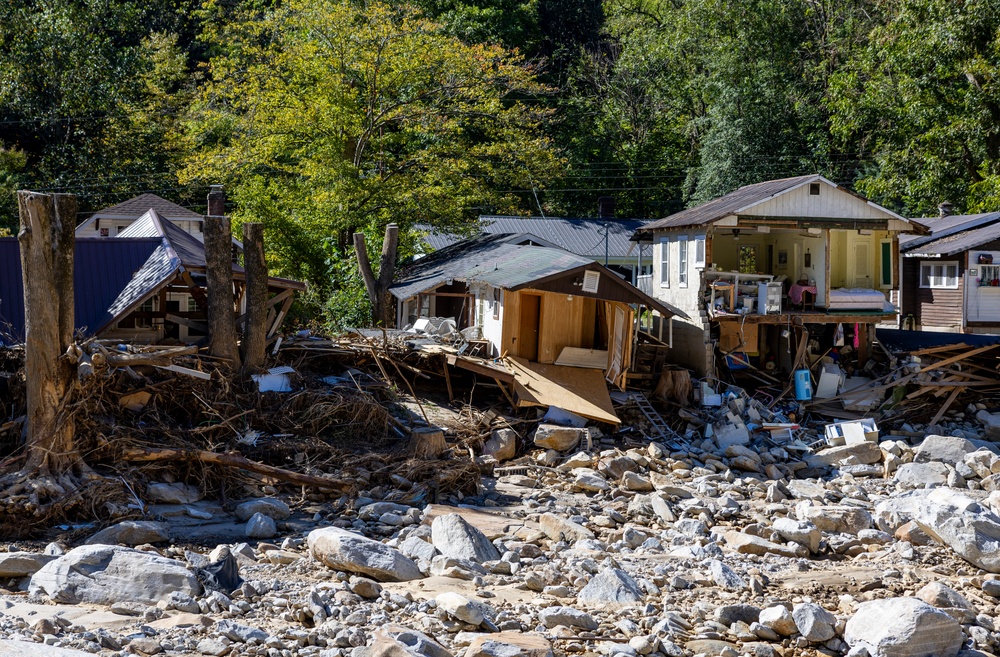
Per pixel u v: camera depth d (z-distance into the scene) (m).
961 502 17.42
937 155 47.09
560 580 13.80
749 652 11.36
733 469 24.31
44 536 15.07
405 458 20.48
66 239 16.38
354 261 38.91
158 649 9.52
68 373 16.56
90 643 9.47
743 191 34.28
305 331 27.36
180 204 55.59
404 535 15.98
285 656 9.73
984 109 44.66
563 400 25.23
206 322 24.02
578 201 62.75
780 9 55.94
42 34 52.06
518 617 11.82
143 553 12.19
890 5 54.62
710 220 29.39
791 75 56.59
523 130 46.41
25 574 12.45
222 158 42.03
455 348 27.09
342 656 9.73
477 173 45.56
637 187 62.81
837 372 30.09
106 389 18.53
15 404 18.41
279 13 43.97
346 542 13.66
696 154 63.66
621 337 27.38
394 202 41.31
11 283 22.70
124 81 54.47
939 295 40.16
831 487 22.84
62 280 16.42
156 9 67.06
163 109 57.09
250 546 14.91
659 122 65.19
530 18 62.38
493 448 22.94
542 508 18.78
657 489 20.83
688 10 59.06
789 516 19.08
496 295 28.06
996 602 14.02
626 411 26.92
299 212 41.91
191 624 10.46
